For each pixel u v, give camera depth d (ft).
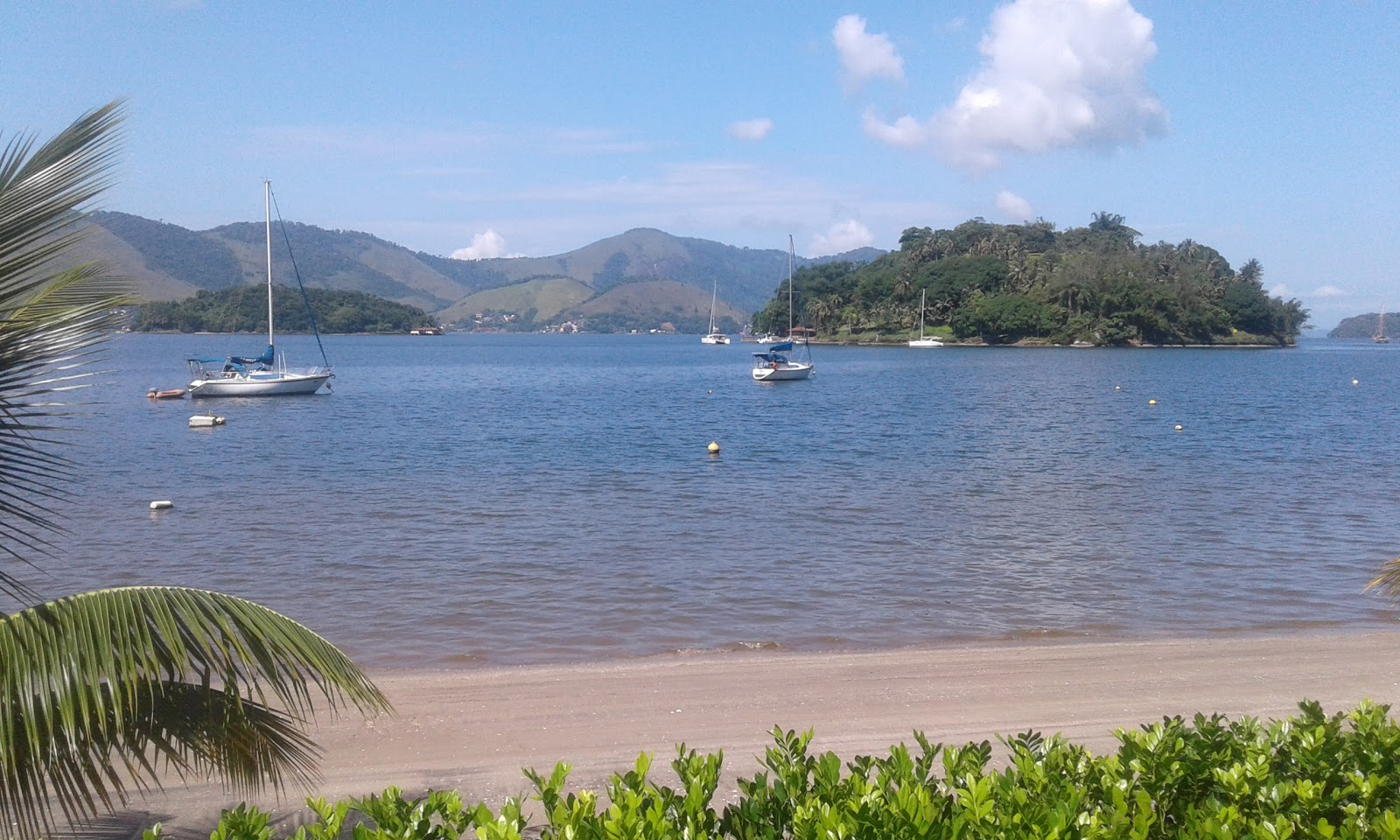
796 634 38.37
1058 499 72.02
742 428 131.75
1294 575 48.01
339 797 22.18
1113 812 12.61
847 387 230.48
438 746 25.52
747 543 55.72
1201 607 42.14
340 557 52.01
